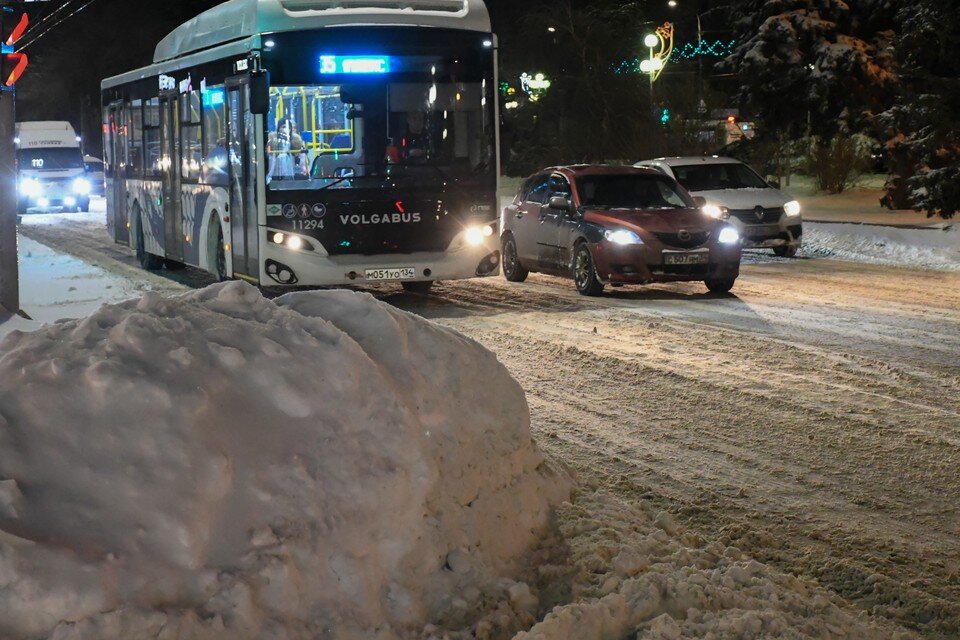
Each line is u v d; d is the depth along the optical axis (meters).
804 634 4.48
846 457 7.83
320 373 4.75
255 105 14.39
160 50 20.17
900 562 5.89
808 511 6.69
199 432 4.26
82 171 42.19
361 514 4.45
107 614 3.61
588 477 6.52
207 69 16.59
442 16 15.02
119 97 22.48
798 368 10.81
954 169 26.69
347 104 14.80
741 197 22.00
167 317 4.79
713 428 8.61
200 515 4.05
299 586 4.10
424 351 5.40
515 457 5.57
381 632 4.18
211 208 16.66
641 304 15.39
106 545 3.82
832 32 39.69
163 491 4.04
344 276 14.91
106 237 29.84
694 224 15.95
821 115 40.12
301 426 4.57
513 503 5.35
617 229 15.86
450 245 15.20
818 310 14.67
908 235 22.34
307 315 5.41
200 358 4.55
